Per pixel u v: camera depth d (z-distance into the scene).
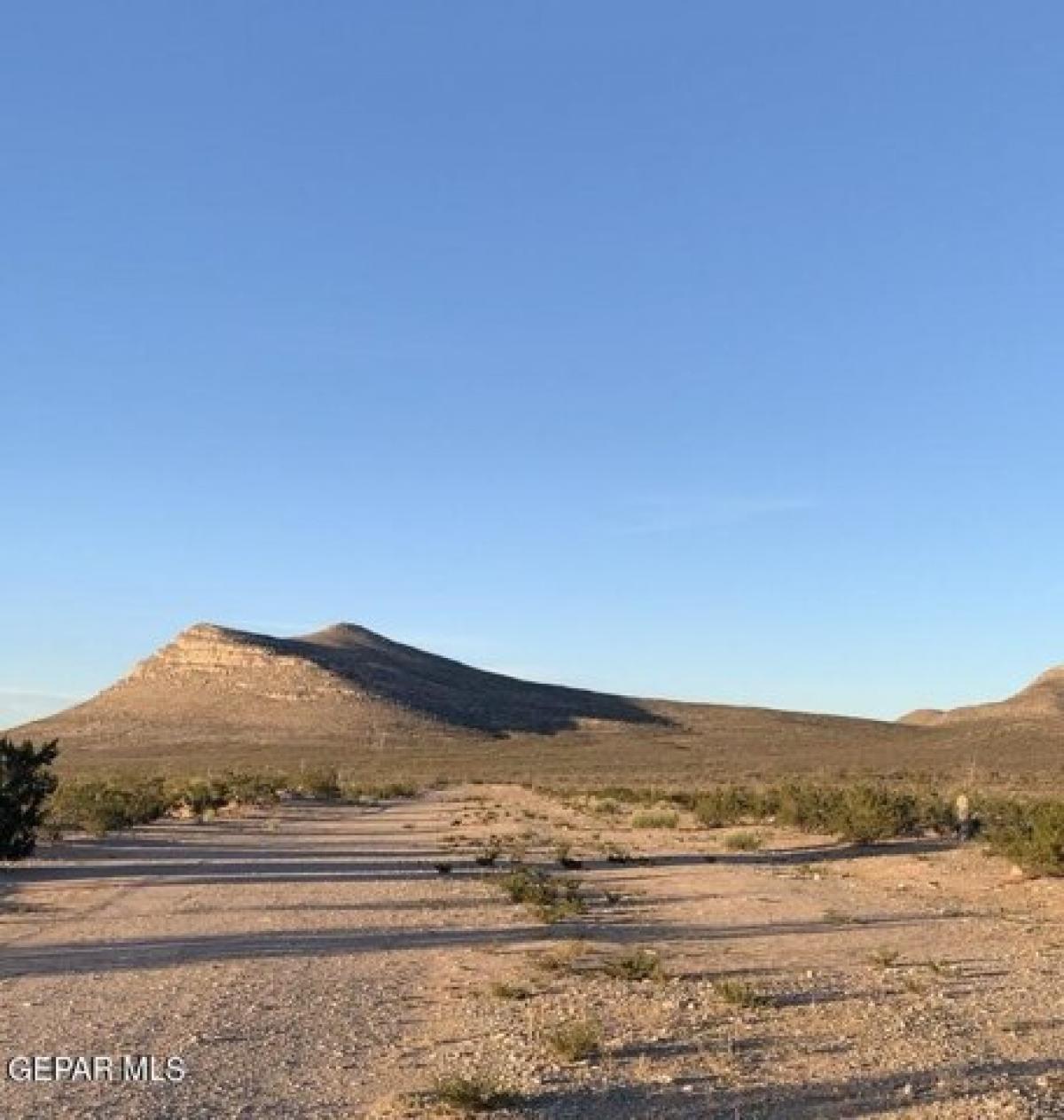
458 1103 9.04
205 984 14.30
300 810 58.41
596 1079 9.88
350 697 182.25
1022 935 18.39
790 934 18.61
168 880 26.17
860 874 27.98
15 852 29.19
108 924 19.47
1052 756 115.75
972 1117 8.71
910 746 139.50
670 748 162.75
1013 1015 12.32
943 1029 11.66
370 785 88.19
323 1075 10.16
